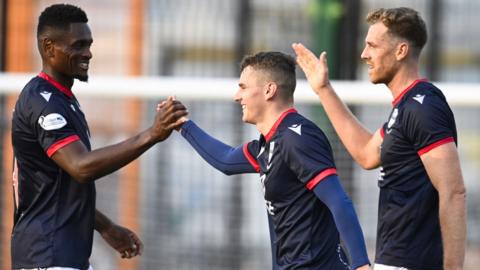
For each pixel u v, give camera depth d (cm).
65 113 1802
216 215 3117
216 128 3108
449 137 1770
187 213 3138
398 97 1852
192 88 2808
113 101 3288
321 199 1731
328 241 1783
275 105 1814
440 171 1755
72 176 1792
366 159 2020
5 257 3061
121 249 2052
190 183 3136
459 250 1748
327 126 3003
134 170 3150
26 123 1803
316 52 3006
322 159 1736
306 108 3023
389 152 1822
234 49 3123
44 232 1819
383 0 3103
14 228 1875
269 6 3097
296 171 1742
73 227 1833
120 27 3372
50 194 1827
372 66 1873
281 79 1812
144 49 3234
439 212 1770
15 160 1859
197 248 3127
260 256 3097
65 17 1827
